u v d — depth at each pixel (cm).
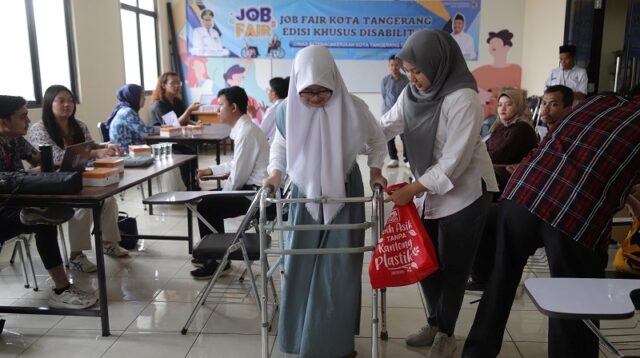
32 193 219
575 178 170
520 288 289
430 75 188
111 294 284
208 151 795
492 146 305
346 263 190
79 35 555
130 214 456
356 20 801
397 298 279
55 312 238
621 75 585
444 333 215
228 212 299
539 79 735
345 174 189
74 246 315
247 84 824
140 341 233
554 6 678
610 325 236
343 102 181
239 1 804
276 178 189
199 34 816
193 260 322
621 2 586
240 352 224
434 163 201
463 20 797
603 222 169
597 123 173
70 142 315
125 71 676
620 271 211
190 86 829
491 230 260
